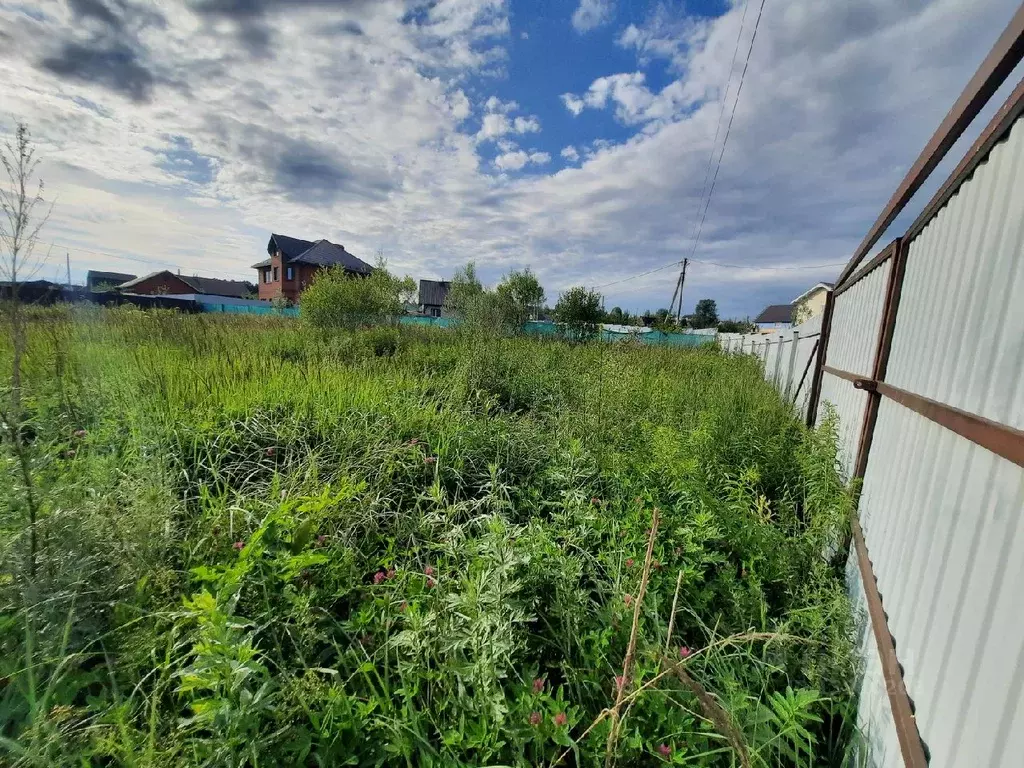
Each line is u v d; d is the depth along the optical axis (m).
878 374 2.19
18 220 1.50
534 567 1.81
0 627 1.29
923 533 1.27
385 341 9.33
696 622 1.75
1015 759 0.68
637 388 4.80
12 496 1.56
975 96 1.12
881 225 2.32
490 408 4.94
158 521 1.85
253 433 3.15
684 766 1.16
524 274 20.19
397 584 1.78
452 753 1.19
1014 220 1.02
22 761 0.98
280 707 1.17
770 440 3.53
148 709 1.25
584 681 1.42
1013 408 0.91
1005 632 0.77
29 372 3.13
